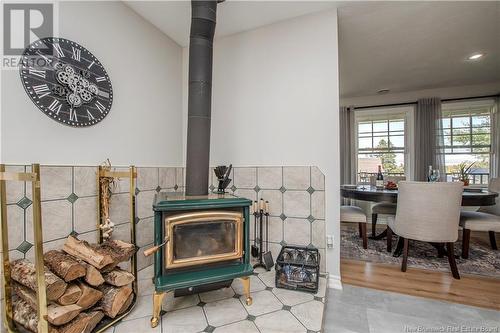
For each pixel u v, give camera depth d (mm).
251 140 2102
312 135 1894
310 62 1907
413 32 2266
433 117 3867
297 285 1577
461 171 3480
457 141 3916
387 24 2121
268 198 2021
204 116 1602
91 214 1479
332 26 1856
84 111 1440
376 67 3111
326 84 1857
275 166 2006
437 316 1489
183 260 1288
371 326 1397
